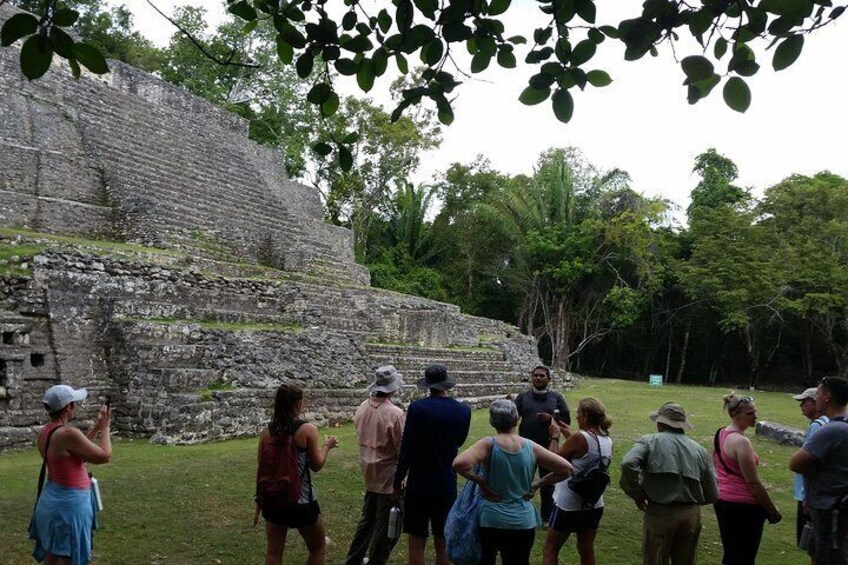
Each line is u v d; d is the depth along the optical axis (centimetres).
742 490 523
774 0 393
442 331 2142
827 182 3353
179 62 3266
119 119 1972
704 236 3195
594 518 531
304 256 2136
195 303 1423
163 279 1369
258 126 3412
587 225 3209
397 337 1983
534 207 3425
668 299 3541
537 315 3962
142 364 1180
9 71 1706
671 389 2502
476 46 493
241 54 3256
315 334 1511
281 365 1354
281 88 3362
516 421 468
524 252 3438
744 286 2888
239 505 745
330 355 1493
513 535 452
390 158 3578
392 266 3903
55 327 1151
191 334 1259
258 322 1528
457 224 4128
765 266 2867
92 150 1789
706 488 496
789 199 3036
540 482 467
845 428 469
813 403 589
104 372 1203
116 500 730
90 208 1669
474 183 4306
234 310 1509
